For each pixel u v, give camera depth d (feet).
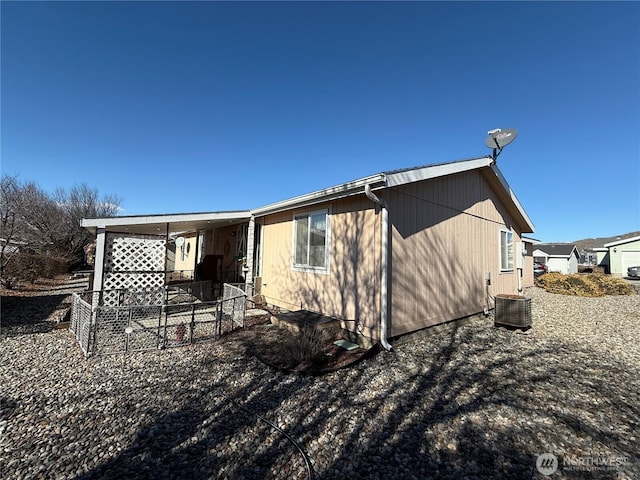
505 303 20.66
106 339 16.75
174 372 12.42
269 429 8.41
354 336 16.88
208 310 24.89
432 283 18.76
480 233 24.35
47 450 7.31
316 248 20.31
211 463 6.94
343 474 6.68
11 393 10.37
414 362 13.87
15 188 51.65
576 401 10.32
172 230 36.35
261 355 14.29
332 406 9.80
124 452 7.29
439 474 6.70
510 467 6.96
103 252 21.72
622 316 25.57
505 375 12.56
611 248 85.05
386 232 15.24
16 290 34.86
